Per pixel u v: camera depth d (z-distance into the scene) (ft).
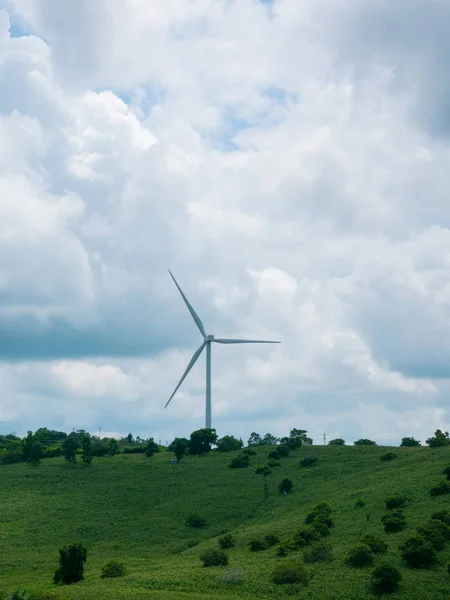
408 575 252.01
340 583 250.37
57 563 344.69
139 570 305.12
